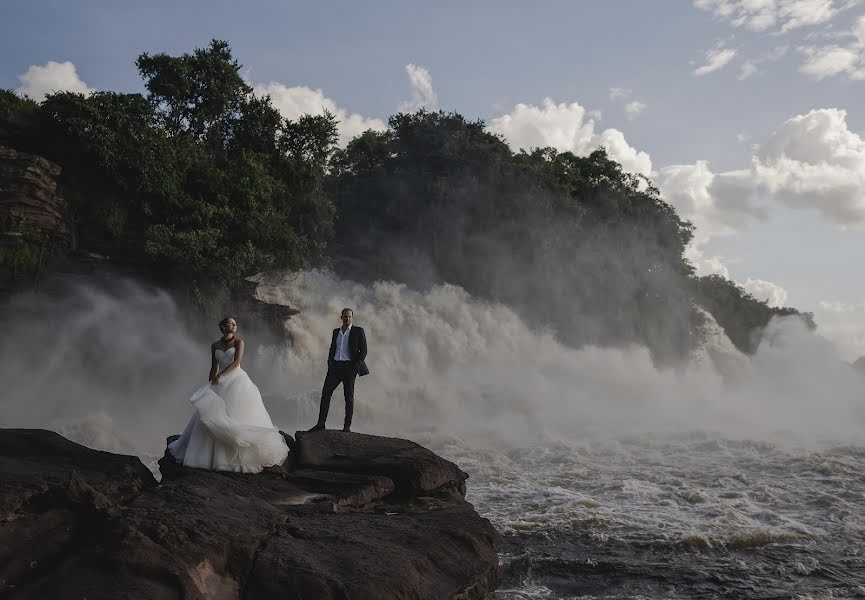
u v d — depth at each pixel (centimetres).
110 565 479
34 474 618
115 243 2997
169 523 553
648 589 1079
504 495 1686
